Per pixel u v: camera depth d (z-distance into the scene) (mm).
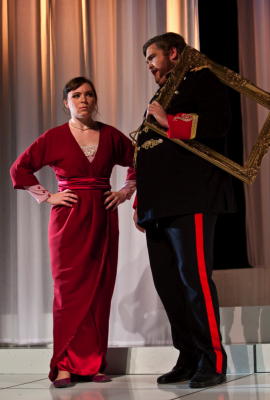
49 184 4070
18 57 4160
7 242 4129
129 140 3697
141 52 4105
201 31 5375
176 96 3188
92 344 3471
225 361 3146
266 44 4777
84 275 3480
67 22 4160
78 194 3520
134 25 4109
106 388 3221
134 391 3100
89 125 3598
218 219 5531
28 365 3785
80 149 3529
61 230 3500
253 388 3006
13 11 4203
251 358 3516
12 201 4133
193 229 3113
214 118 3111
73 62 4141
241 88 3213
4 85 4180
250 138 4902
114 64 4141
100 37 4164
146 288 4012
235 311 3895
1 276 4113
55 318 3477
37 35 4168
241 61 4883
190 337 3334
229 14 5348
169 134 3090
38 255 4078
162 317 3990
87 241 3492
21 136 4129
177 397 2859
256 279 4934
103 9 4168
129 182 3713
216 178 3178
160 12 4117
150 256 3385
